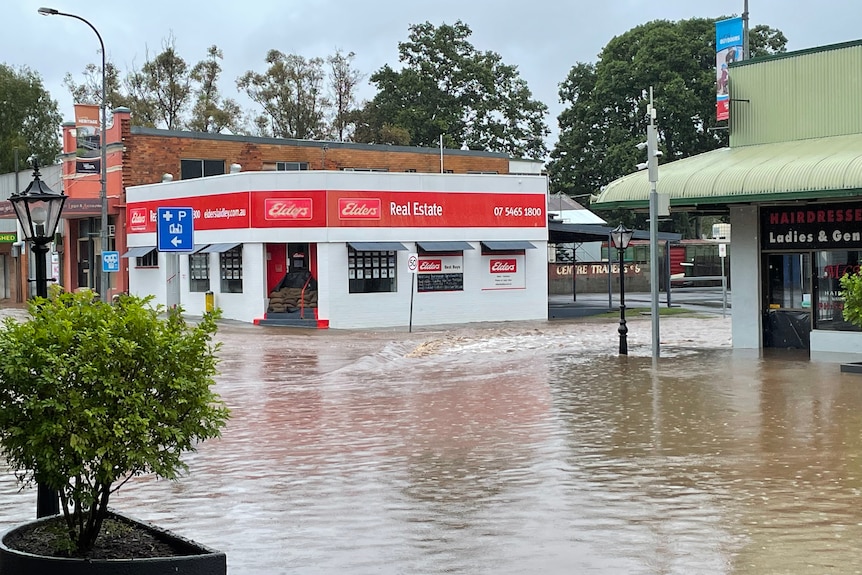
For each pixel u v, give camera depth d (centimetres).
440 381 1867
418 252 3719
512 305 3922
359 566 695
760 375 1816
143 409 640
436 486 959
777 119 2334
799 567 675
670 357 2203
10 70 7856
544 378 1867
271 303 3591
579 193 7500
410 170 5234
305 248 3650
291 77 7450
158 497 943
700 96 6975
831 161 2000
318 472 1046
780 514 822
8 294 5794
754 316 2375
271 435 1298
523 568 681
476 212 3825
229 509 886
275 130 7475
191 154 4538
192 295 3953
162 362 657
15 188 5612
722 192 2150
